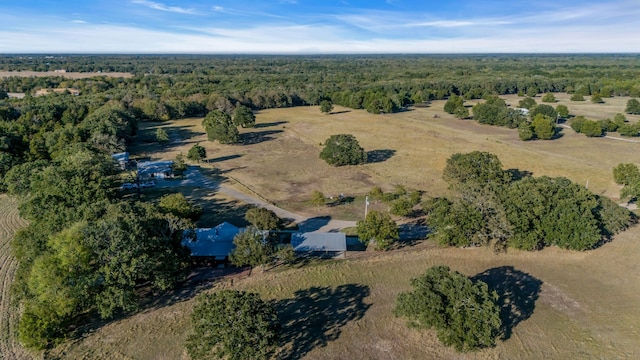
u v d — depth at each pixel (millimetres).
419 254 49375
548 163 87688
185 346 30969
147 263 36500
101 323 36469
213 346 29609
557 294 41188
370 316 37656
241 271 45750
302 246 49406
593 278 44031
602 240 51844
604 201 53656
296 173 83500
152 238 38875
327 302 39844
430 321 32031
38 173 58938
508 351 33219
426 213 61844
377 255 49438
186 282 43344
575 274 44812
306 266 46906
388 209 64312
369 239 49938
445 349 33375
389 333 35375
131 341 34156
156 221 41719
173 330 35531
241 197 69562
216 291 41500
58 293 33281
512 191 51031
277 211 63656
